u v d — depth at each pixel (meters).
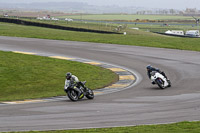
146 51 101.75
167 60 86.44
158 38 138.00
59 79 67.44
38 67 76.94
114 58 90.44
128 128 28.92
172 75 67.81
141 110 37.53
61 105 42.25
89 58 90.50
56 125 31.03
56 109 39.22
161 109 37.84
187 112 35.91
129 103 42.25
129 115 35.06
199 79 62.41
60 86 61.78
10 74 69.81
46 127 30.30
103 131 27.84
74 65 80.31
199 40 130.12
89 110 38.16
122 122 31.98
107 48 107.81
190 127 28.36
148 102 42.66
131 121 32.38
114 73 72.81
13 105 43.38
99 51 101.75
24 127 30.36
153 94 49.66
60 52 99.50
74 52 99.75
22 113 36.97
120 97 47.91
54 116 35.09
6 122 32.47
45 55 93.62
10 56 88.38
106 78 68.12
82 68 77.44
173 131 27.08
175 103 41.41
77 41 125.25
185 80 61.91
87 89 47.06
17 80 65.88
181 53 98.31
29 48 105.75
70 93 45.59
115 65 81.56
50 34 150.88
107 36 145.75
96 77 69.12
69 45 113.81
